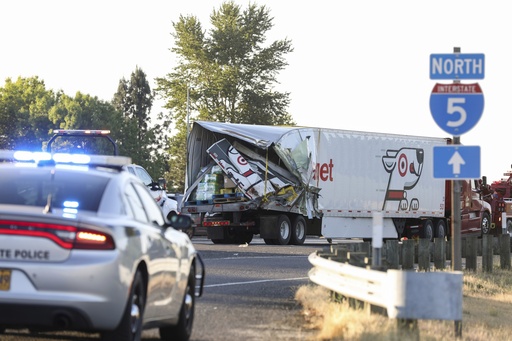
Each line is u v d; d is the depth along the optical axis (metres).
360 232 79.94
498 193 100.19
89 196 19.70
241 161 72.38
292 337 25.09
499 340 30.12
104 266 18.45
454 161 28.62
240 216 74.38
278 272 46.94
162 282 21.28
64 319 18.39
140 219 20.81
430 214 87.12
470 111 28.69
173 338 23.78
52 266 18.36
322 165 76.00
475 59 28.72
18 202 19.75
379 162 81.44
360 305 28.94
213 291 36.53
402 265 48.72
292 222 74.81
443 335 26.67
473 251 58.06
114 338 19.05
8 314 18.39
